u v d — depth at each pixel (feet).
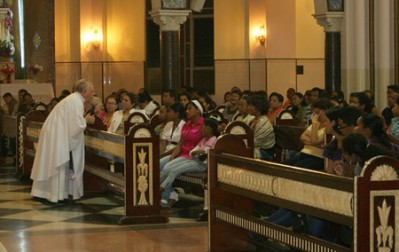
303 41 75.31
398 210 16.99
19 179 43.80
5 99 58.03
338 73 61.93
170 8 58.03
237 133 30.12
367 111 31.35
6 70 67.82
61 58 78.38
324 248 18.90
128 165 29.45
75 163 34.94
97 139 34.83
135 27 80.84
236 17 79.20
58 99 48.03
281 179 20.30
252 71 71.72
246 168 22.21
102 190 38.17
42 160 34.68
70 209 33.55
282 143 34.17
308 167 26.04
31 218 31.48
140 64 73.92
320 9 61.82
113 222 30.25
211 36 80.38
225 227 24.52
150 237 27.30
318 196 18.65
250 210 24.75
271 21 74.49
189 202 34.86
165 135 35.17
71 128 34.45
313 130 26.30
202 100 51.93
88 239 27.09
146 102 47.83
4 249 25.40
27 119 43.21
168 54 58.34
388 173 16.88
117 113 40.96
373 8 59.72
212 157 24.29
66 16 78.28
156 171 29.76
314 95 41.81
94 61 75.46
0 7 56.29
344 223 17.74
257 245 23.68
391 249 17.01
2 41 68.95
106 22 80.84
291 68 72.64
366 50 60.03
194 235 27.58
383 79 59.41
